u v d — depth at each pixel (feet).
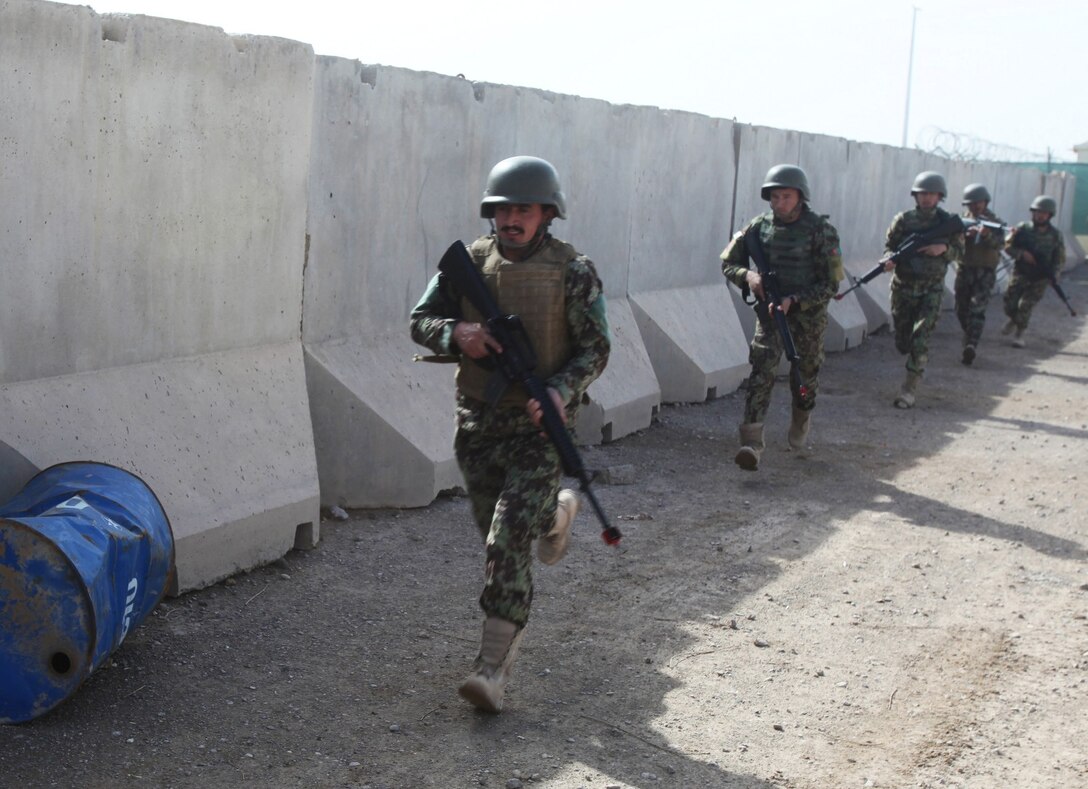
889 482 25.79
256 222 18.83
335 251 21.03
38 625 12.04
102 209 15.89
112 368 16.30
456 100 23.97
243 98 18.24
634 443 28.55
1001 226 43.21
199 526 16.38
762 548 20.49
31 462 14.38
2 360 14.64
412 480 21.34
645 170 32.63
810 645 16.11
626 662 15.17
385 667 14.60
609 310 30.89
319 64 20.24
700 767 12.44
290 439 18.85
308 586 17.26
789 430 27.66
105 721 12.59
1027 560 20.52
